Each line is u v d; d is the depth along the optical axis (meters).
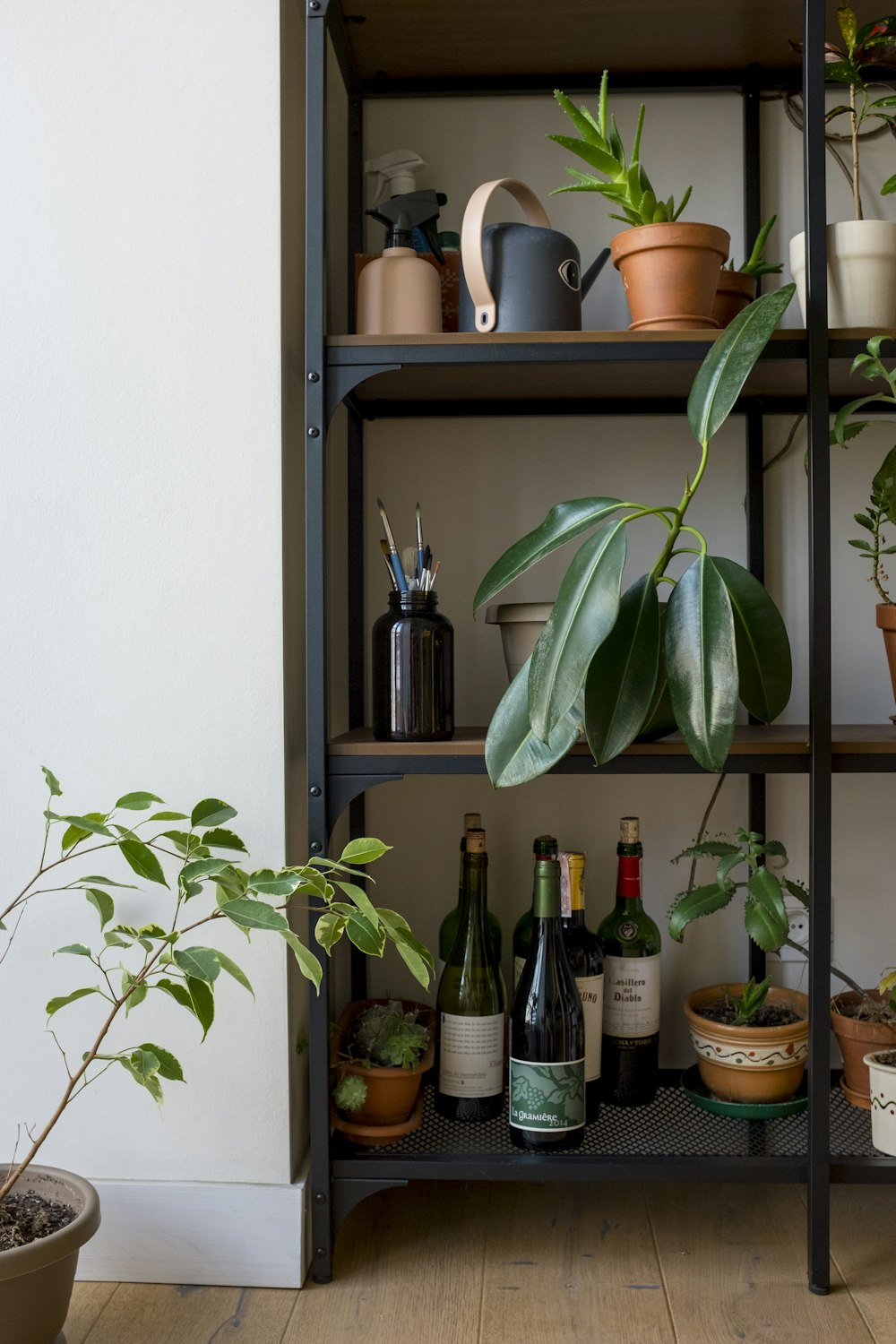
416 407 1.50
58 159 1.24
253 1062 1.25
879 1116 1.22
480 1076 1.33
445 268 1.40
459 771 1.19
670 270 1.19
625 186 1.21
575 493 1.53
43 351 1.24
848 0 1.33
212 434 1.23
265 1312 1.17
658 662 1.15
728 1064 1.31
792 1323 1.13
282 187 1.24
